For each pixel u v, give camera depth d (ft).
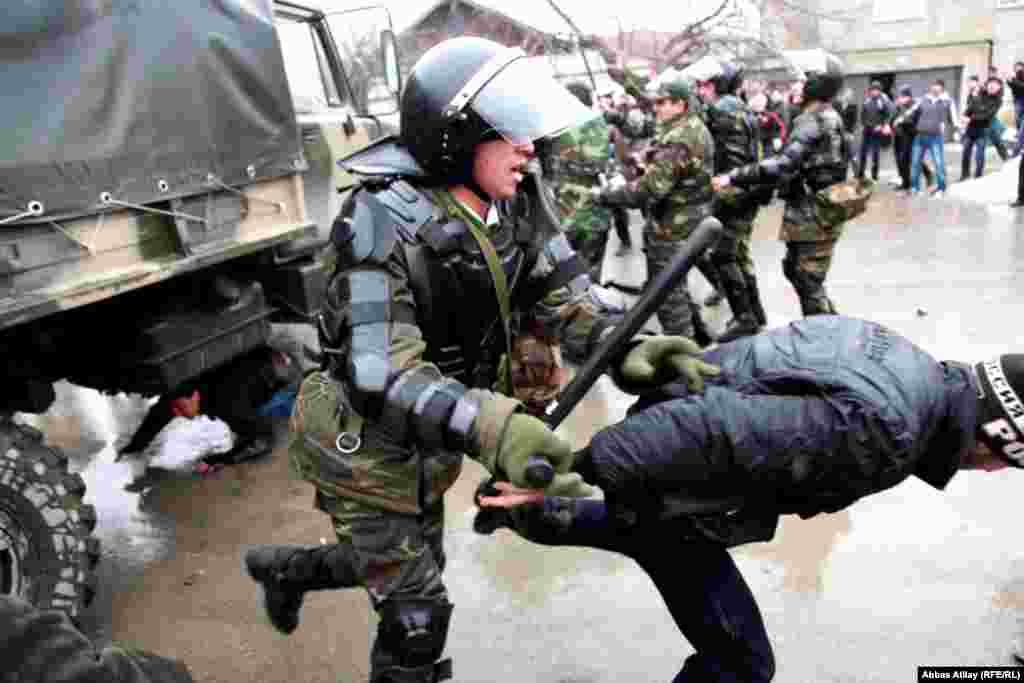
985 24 82.23
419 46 68.23
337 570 6.75
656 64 61.46
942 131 39.19
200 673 8.22
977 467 5.30
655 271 16.01
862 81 88.38
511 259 5.73
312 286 13.20
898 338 5.24
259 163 11.81
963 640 7.95
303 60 14.90
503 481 5.20
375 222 5.13
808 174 15.28
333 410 5.62
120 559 10.55
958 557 9.37
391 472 5.65
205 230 10.96
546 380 6.64
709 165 15.39
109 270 9.47
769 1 79.00
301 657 8.40
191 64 10.47
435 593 5.90
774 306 20.27
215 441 14.10
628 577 9.44
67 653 3.09
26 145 8.33
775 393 5.07
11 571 7.99
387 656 5.94
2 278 8.25
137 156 9.64
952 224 29.94
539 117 5.06
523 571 9.68
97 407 16.60
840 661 7.74
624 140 29.55
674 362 5.45
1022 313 18.04
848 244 27.43
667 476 4.95
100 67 9.12
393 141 5.54
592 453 5.11
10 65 8.26
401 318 5.12
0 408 10.55
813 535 10.03
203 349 11.26
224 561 10.37
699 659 6.19
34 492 8.14
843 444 4.71
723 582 5.96
